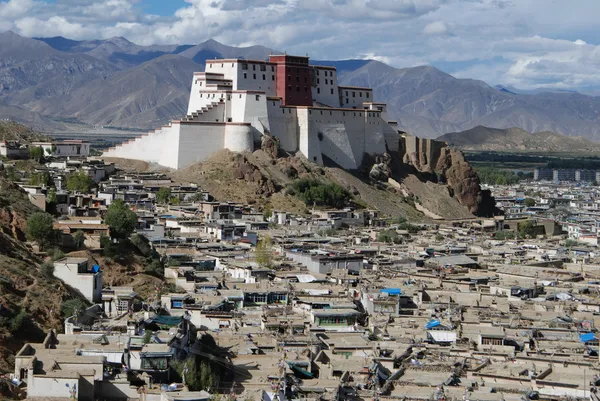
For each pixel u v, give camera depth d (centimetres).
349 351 18712
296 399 15975
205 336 18750
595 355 19488
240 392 15838
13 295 19738
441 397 16250
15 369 15088
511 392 16838
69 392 14175
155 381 15275
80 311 19300
